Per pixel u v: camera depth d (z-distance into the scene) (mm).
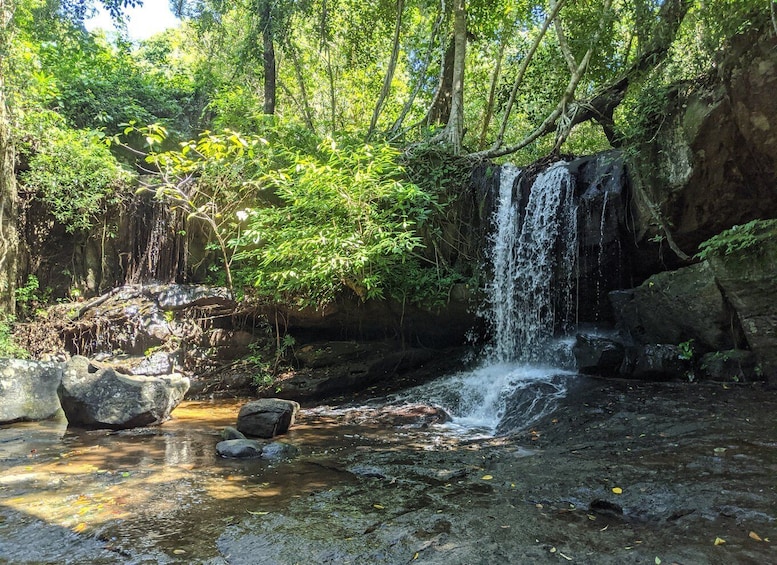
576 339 7816
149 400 6812
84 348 9680
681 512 3393
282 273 8250
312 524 3428
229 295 9961
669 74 8062
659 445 4824
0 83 9336
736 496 3504
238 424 6273
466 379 8406
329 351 9398
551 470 4422
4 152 9438
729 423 5102
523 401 6871
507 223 9258
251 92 16203
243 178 10461
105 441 5926
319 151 10406
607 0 10422
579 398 6488
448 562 2844
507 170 9555
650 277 7453
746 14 6191
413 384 8852
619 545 2990
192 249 11094
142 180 11547
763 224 6152
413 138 12703
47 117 10617
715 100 6441
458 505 3729
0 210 9391
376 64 16438
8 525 3445
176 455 5316
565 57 10891
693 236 7258
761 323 6133
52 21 11977
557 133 10188
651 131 7312
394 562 2869
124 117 13539
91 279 10922
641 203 7457
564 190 8430
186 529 3379
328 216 8547
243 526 3410
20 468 4824
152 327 9703
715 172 6676
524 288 8875
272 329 10234
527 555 2898
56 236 10797
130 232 11062
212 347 9727
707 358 6664
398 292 9234
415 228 9609
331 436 6211
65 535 3291
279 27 13188
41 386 7344
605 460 4570
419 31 14828
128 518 3576
